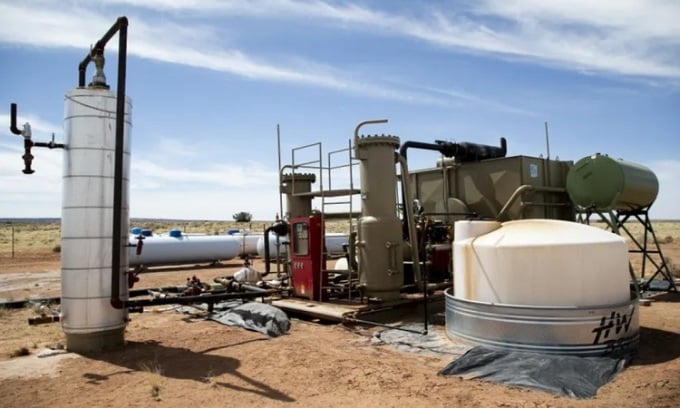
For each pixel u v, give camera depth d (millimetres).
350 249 11477
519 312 7422
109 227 8336
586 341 7180
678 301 12867
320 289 11875
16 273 22969
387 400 5785
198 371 7105
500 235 8195
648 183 13938
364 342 8852
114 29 8125
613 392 5895
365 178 11453
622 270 7785
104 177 8312
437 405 5602
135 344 8797
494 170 14758
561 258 7438
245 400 5895
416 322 10391
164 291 13594
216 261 26562
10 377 6938
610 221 13086
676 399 5598
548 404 5527
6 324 10867
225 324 10484
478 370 6789
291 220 12781
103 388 6441
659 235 54812
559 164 15680
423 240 13102
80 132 8242
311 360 7488
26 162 7992
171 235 25609
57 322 10859
